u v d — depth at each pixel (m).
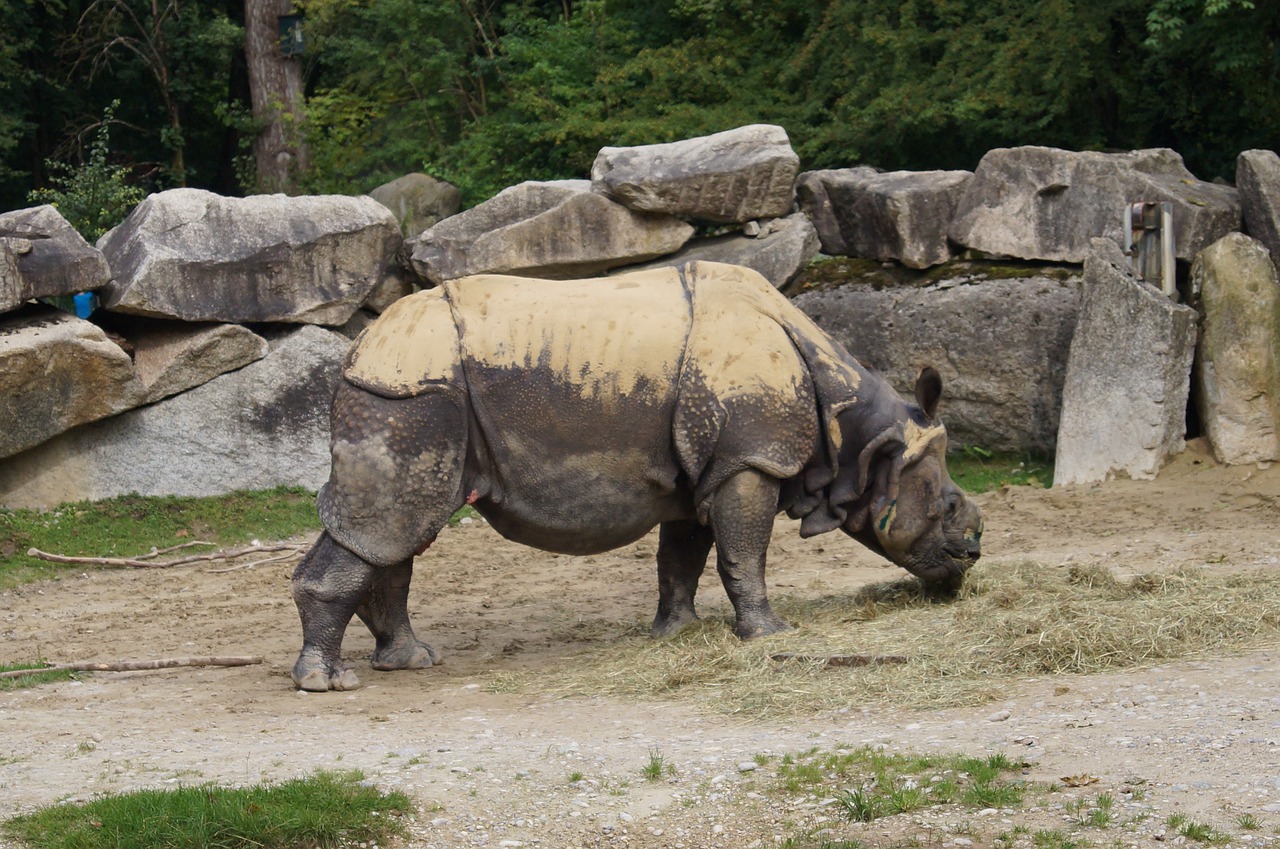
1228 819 9.23
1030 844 9.16
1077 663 13.27
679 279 15.43
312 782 10.61
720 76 39.62
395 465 14.34
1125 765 10.33
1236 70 35.44
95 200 40.31
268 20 46.53
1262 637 13.79
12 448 23.55
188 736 12.91
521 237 27.36
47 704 14.59
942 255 28.42
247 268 25.91
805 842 9.55
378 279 27.50
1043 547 20.83
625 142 38.75
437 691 14.59
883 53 36.66
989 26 35.91
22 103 51.53
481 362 14.63
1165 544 20.12
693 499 15.41
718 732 12.21
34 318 23.97
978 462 27.88
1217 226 26.08
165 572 22.84
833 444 15.62
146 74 54.19
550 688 14.43
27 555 23.05
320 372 26.58
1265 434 24.28
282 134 46.34
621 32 42.53
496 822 10.12
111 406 24.58
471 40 45.66
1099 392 25.16
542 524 14.97
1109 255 25.34
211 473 25.80
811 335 15.75
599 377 14.70
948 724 11.85
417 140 44.84
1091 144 36.97
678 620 16.56
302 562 14.81
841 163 37.81
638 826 10.01
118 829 9.80
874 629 14.97
